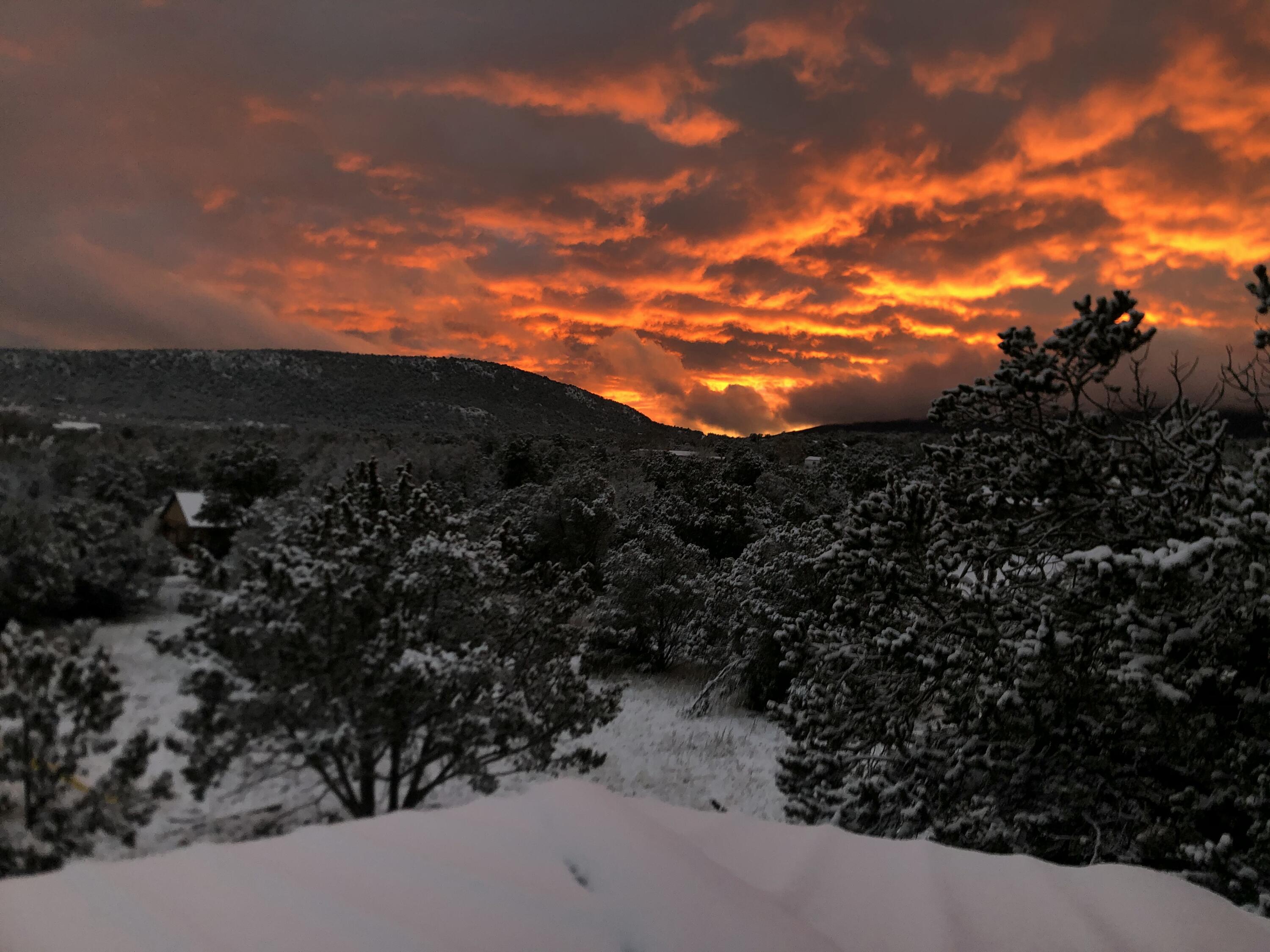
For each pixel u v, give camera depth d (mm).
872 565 7688
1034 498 7520
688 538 29578
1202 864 5004
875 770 7422
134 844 4152
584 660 9844
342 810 6262
